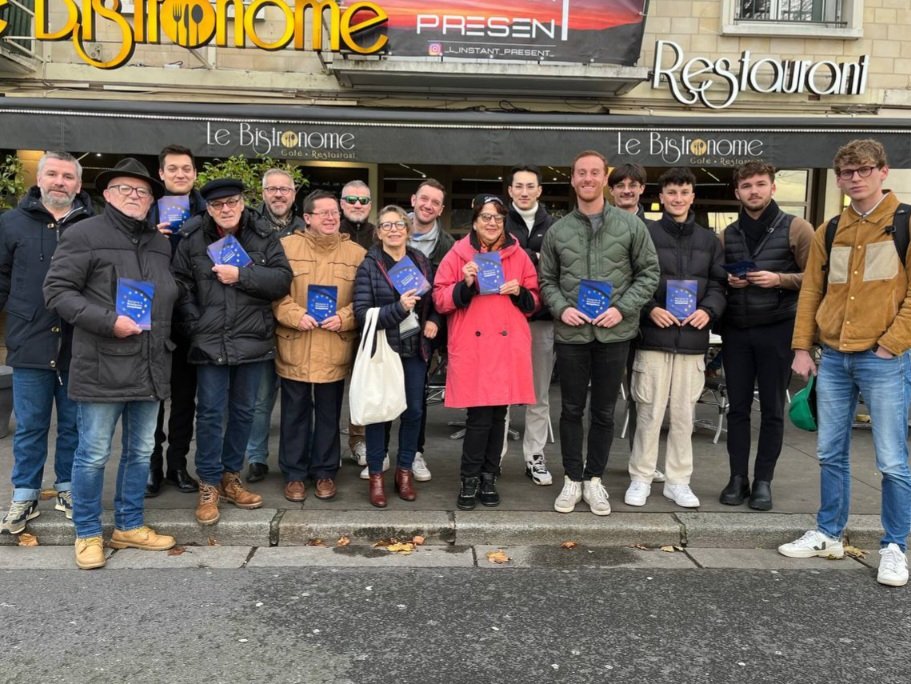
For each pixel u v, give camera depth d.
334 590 3.67
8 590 3.62
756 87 9.30
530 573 3.93
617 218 4.39
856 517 4.55
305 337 4.53
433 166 10.14
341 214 5.75
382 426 4.60
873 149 3.70
